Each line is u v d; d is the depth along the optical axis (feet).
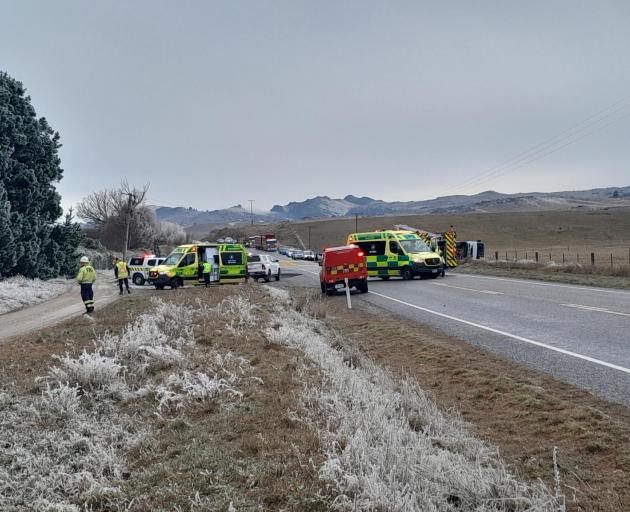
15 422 19.02
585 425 19.21
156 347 28.63
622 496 14.03
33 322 53.06
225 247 98.84
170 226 378.94
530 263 111.14
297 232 554.87
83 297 54.70
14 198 108.68
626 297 57.77
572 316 45.50
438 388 26.37
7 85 112.88
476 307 55.67
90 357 25.05
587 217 508.94
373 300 69.46
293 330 37.52
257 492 13.06
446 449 16.87
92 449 16.60
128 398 22.03
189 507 12.65
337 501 12.48
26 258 107.14
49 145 122.93
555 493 14.21
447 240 131.85
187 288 85.51
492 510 12.64
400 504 12.00
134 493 13.70
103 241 301.63
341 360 29.68
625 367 27.30
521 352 32.50
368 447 14.88
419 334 41.14
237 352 29.94
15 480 14.84
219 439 16.84
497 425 20.40
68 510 13.07
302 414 18.60
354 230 539.29
